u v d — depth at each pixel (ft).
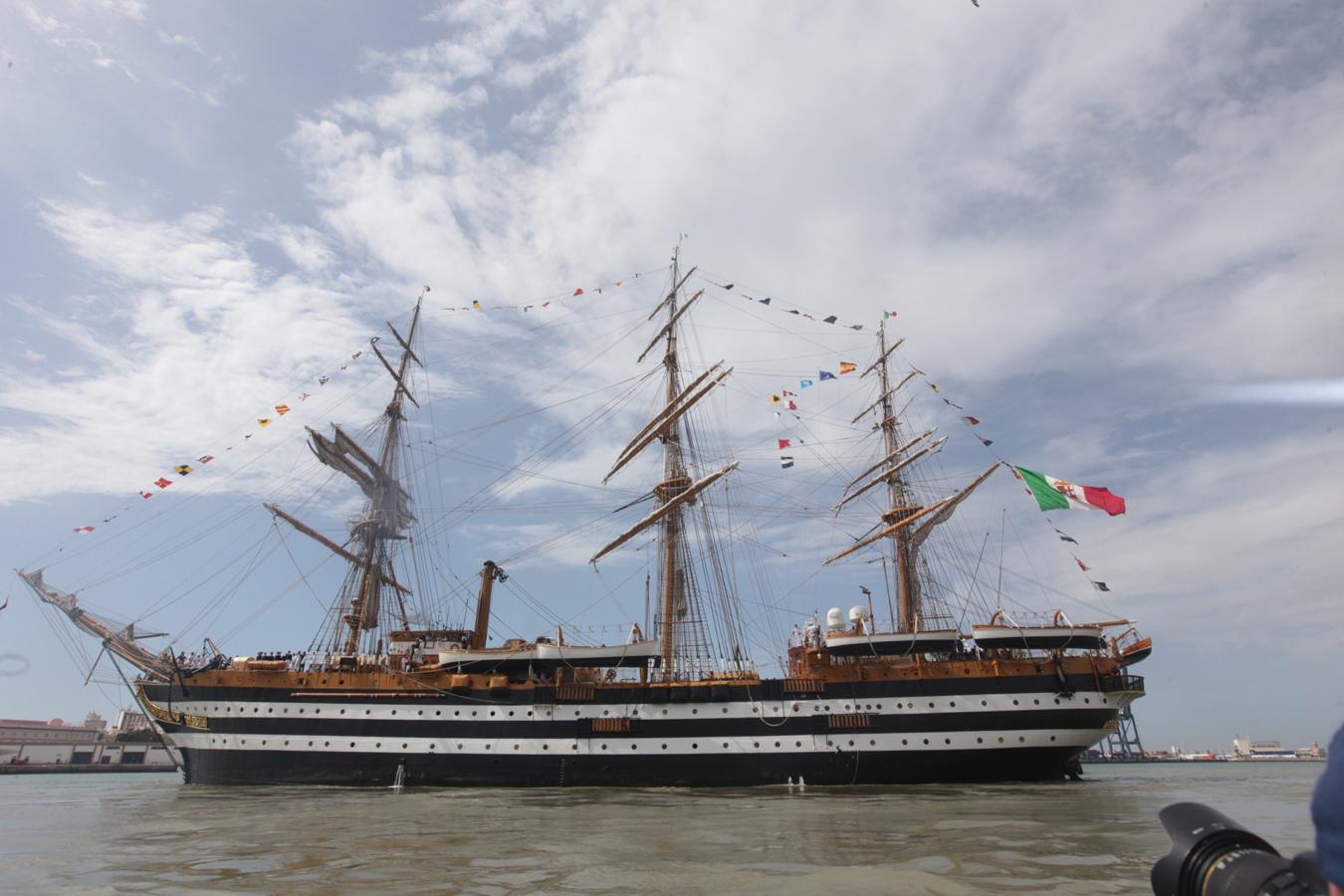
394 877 54.65
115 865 60.90
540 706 148.25
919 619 190.70
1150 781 171.83
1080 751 145.48
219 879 54.70
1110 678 145.48
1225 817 14.03
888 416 230.68
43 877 56.29
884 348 237.66
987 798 112.78
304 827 85.15
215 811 104.94
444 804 112.47
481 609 185.57
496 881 52.90
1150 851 63.52
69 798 130.82
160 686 155.94
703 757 144.15
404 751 146.10
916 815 90.63
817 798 116.16
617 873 55.26
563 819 90.74
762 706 146.00
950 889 48.91
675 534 189.37
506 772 144.97
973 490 192.65
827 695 145.79
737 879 52.70
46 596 167.63
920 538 208.03
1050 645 150.71
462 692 149.79
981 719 143.13
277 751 147.64
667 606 182.60
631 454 207.51
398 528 211.20
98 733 375.25
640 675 157.28
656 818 90.79
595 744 145.59
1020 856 61.31
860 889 49.03
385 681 151.94
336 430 194.39
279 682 151.94
